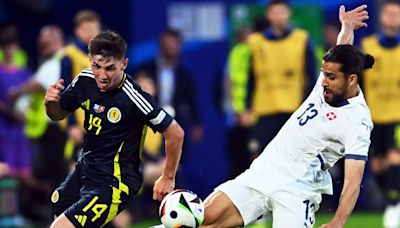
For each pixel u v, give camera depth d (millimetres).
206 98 50812
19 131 43062
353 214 48781
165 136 25562
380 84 44438
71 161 38031
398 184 42844
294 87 41250
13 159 43000
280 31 41375
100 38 24719
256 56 41281
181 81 47594
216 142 50500
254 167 27484
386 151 44188
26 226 41531
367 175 50156
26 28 51844
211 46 50594
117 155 25562
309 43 41438
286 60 41094
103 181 25500
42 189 43969
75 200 26141
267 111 41094
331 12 50000
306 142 26531
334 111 26000
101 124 25422
